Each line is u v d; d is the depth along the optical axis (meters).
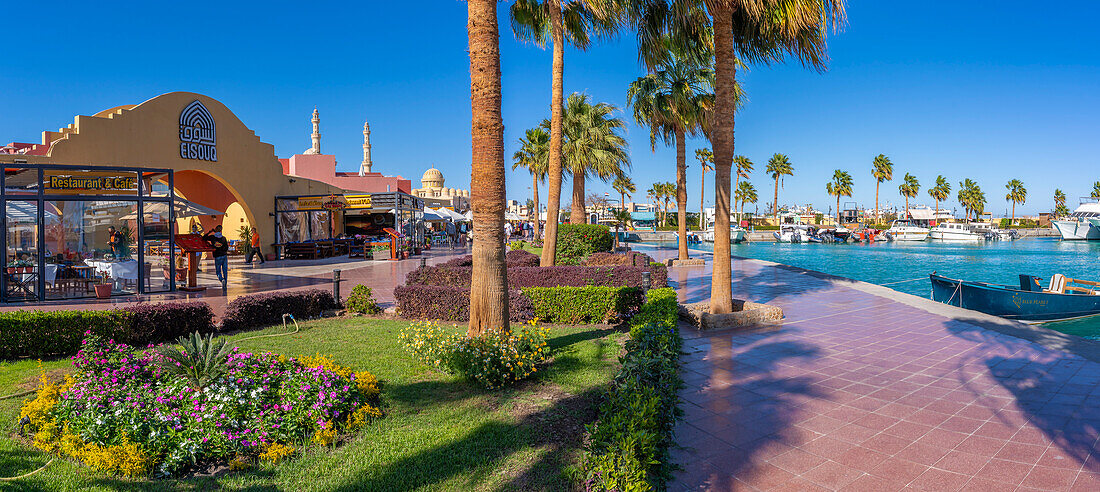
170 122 20.80
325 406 4.46
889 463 4.10
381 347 7.48
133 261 13.09
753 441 4.52
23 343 7.00
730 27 9.27
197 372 4.61
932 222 101.62
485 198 6.49
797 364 6.94
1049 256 45.28
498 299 6.53
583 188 25.73
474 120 6.50
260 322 9.11
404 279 16.55
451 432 4.46
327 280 16.19
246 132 24.22
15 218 12.01
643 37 10.81
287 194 26.75
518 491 3.56
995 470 3.97
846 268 35.06
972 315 10.20
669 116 19.11
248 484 3.62
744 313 9.58
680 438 4.59
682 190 21.50
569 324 9.54
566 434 4.46
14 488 3.41
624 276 12.30
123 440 3.87
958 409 5.22
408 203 27.47
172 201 13.87
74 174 12.49
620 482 3.33
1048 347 7.65
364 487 3.59
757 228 91.50
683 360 7.16
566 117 25.47
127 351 5.27
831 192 94.44
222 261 13.92
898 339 8.33
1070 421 4.86
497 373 5.72
